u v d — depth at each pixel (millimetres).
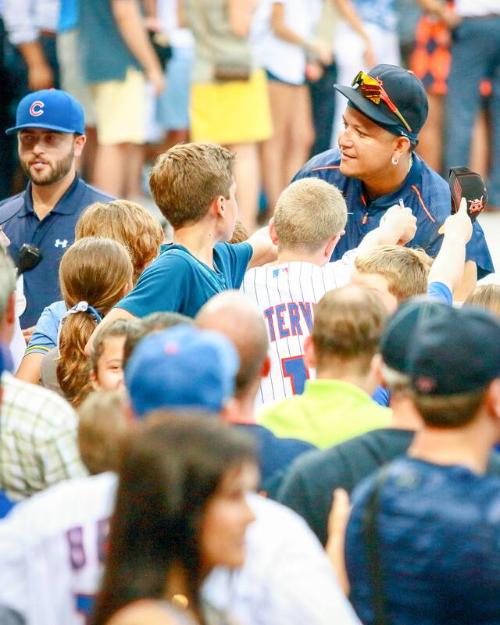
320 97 26688
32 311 16172
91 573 8156
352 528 8289
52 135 16234
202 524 7168
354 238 15344
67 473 9836
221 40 24547
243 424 9516
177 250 12586
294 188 13273
